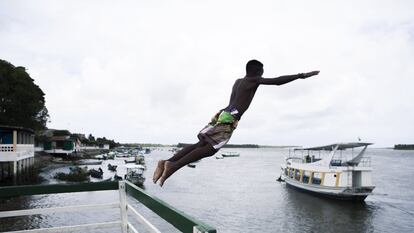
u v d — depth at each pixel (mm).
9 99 40156
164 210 2820
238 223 23219
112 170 58781
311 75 2480
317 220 24094
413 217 24875
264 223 23250
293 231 21391
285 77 2490
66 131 88062
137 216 3973
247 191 36906
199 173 59938
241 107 2518
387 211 26828
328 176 30984
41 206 24312
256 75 2650
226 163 95750
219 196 33531
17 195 4133
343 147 32844
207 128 2568
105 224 4512
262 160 116312
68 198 27750
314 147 33469
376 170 68562
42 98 48250
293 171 38125
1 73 38562
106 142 158750
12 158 29625
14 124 41344
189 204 29500
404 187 40688
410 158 137625
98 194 30125
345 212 26391
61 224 19641
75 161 71000
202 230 2074
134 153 124812
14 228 18500
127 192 4418
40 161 60656
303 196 33312
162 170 2490
